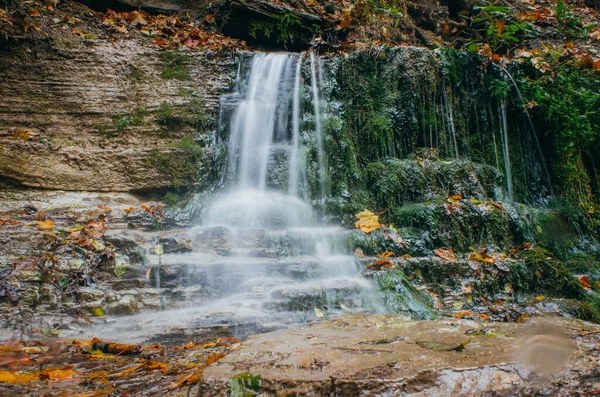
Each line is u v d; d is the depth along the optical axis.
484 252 5.12
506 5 9.68
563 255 5.75
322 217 5.45
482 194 5.93
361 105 6.31
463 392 1.76
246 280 4.00
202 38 7.21
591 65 7.50
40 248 3.89
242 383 1.90
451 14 9.41
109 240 4.09
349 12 7.87
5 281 3.51
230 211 5.11
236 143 5.99
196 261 4.04
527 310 4.44
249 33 7.52
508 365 1.90
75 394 2.24
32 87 5.65
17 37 5.73
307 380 1.85
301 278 4.16
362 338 2.46
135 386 2.33
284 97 6.29
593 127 6.86
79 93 5.75
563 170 6.68
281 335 2.63
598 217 6.54
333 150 5.93
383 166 5.88
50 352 2.97
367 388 1.79
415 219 5.27
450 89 6.61
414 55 6.45
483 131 6.73
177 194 5.48
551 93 6.86
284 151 5.81
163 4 7.83
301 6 7.96
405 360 2.01
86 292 3.62
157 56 6.23
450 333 2.49
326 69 6.40
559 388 1.78
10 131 5.33
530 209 5.88
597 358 1.97
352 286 4.02
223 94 6.23
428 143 6.43
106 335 3.29
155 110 5.86
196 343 3.28
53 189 5.16
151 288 3.81
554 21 9.27
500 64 6.97
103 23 6.77
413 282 4.54
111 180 5.38
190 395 2.12
